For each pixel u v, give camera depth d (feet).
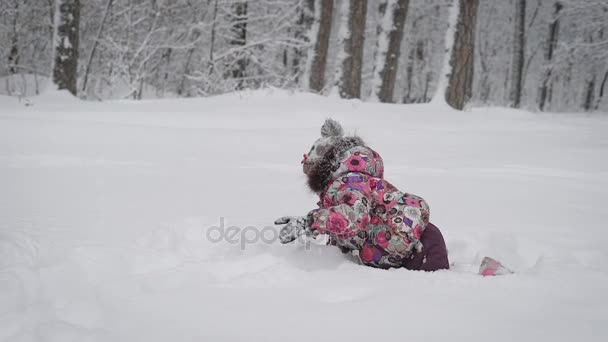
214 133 28.50
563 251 10.16
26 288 6.98
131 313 6.11
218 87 59.11
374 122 35.09
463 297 6.57
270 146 26.37
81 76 64.54
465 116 40.50
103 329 5.66
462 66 49.32
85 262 7.90
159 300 6.48
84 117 31.81
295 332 5.59
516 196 16.48
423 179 19.16
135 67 62.18
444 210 14.15
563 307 6.31
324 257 8.71
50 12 63.10
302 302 6.41
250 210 13.24
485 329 5.66
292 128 32.60
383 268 8.77
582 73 100.22
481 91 107.65
